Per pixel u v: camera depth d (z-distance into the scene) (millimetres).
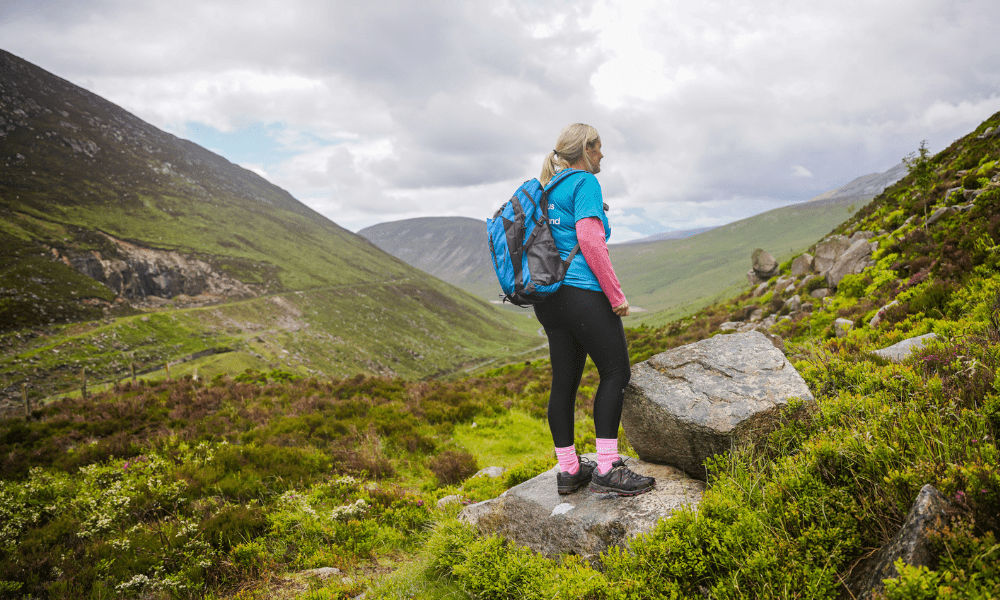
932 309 8680
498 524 3537
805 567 1932
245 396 14844
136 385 17891
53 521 5680
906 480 1981
